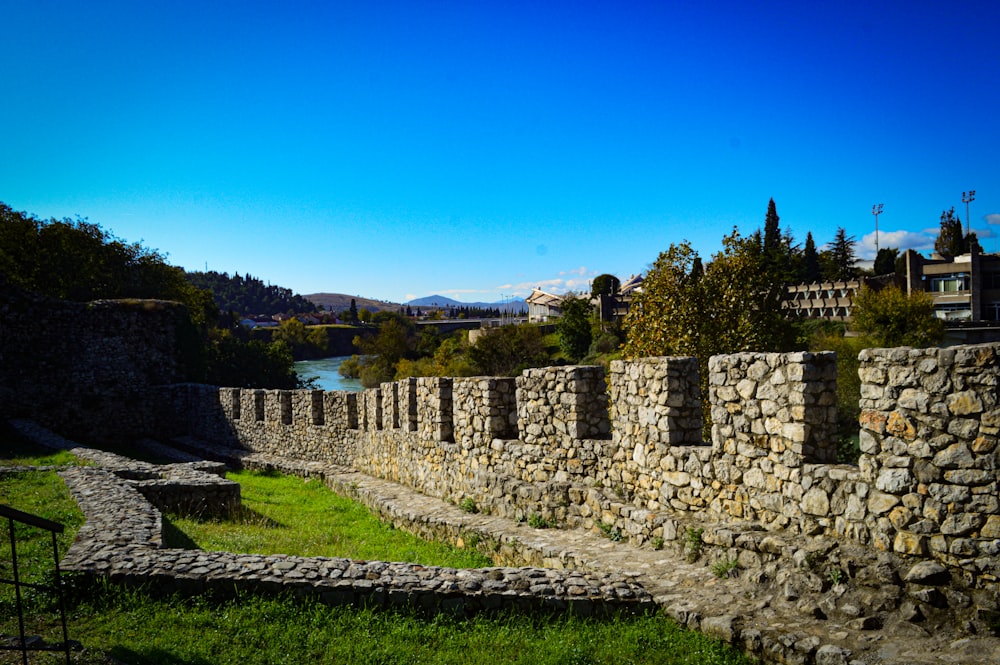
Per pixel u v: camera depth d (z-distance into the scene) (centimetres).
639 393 983
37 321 2716
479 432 1316
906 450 657
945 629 596
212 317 4956
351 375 7769
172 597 706
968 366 619
